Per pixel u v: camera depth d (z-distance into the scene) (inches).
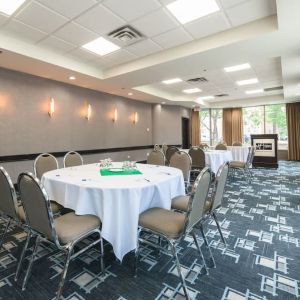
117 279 71.3
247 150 269.6
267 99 366.6
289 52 149.4
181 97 343.0
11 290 66.4
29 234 74.8
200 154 197.2
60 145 227.6
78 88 245.4
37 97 205.8
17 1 107.7
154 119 370.0
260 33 125.0
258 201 156.5
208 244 87.7
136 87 259.3
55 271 75.4
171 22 126.4
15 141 190.1
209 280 71.1
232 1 108.7
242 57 157.5
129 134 322.7
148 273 74.4
